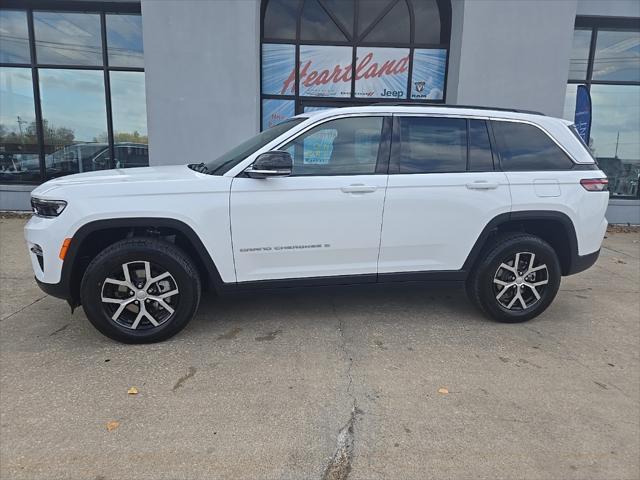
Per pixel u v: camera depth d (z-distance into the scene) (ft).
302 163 12.29
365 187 12.25
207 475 7.47
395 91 30.66
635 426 9.00
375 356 11.55
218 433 8.50
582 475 7.66
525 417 9.20
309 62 30.01
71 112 30.63
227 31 26.43
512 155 13.41
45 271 11.19
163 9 25.99
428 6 29.94
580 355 11.94
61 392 9.68
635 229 30.71
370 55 30.19
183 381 10.19
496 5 26.84
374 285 13.01
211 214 11.64
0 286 16.44
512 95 27.73
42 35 29.60
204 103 27.02
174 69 26.58
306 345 12.04
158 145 27.25
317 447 8.18
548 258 13.51
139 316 11.68
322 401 9.55
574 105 31.86
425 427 8.79
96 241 11.96
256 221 11.89
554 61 27.50
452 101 28.66
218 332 12.71
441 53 30.22
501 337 12.87
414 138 12.91
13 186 30.25
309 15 29.73
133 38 29.68
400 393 9.92
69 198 11.06
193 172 12.73
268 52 29.71
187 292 11.78
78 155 31.14
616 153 32.40
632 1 29.30
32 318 13.55
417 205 12.61
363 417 9.05
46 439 8.23
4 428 8.50
